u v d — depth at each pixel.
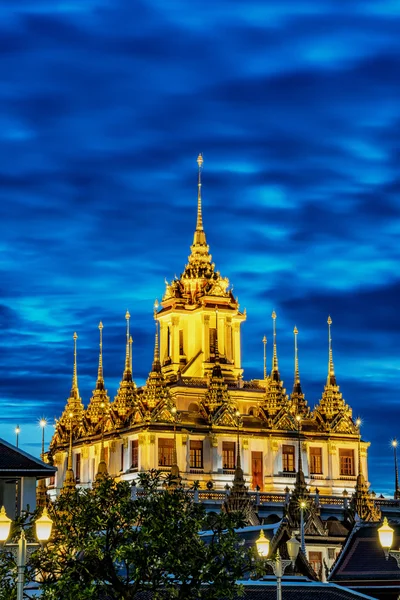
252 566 78.50
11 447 94.06
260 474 195.75
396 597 104.38
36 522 66.38
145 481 80.50
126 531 75.56
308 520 157.75
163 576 76.12
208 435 192.25
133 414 191.00
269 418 198.62
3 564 74.38
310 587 90.12
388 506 188.00
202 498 174.62
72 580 73.56
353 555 110.31
